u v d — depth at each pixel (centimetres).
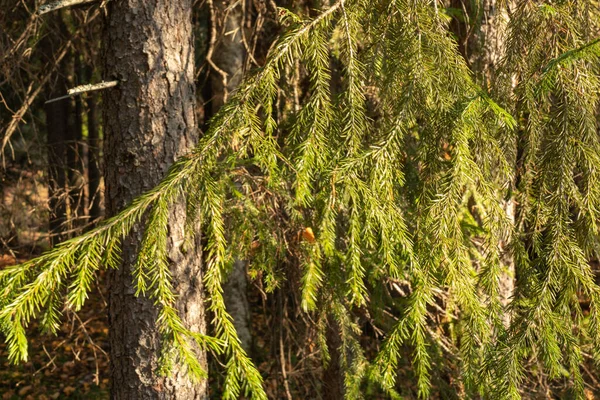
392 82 229
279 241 366
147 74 273
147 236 192
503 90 261
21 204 617
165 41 274
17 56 552
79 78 799
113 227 190
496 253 229
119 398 287
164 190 199
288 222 384
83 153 862
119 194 281
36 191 624
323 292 378
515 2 388
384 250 204
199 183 204
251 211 355
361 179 213
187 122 284
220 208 204
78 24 622
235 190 351
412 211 255
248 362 187
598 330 214
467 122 215
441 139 221
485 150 230
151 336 278
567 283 217
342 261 352
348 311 425
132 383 282
